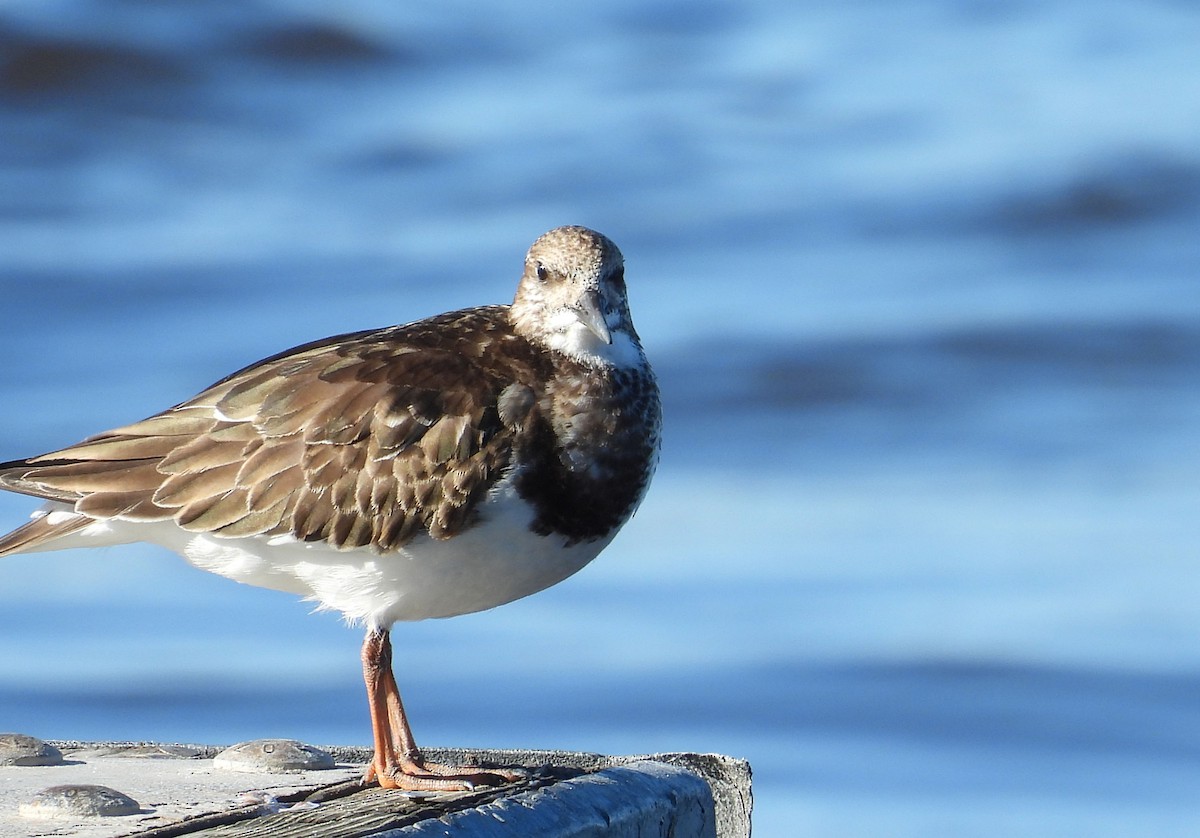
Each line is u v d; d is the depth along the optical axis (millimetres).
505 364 11820
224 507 11477
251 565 11688
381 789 10812
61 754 11945
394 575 11477
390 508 11344
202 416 11719
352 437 11430
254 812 9867
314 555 11516
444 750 12227
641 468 11961
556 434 11609
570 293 11891
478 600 11797
